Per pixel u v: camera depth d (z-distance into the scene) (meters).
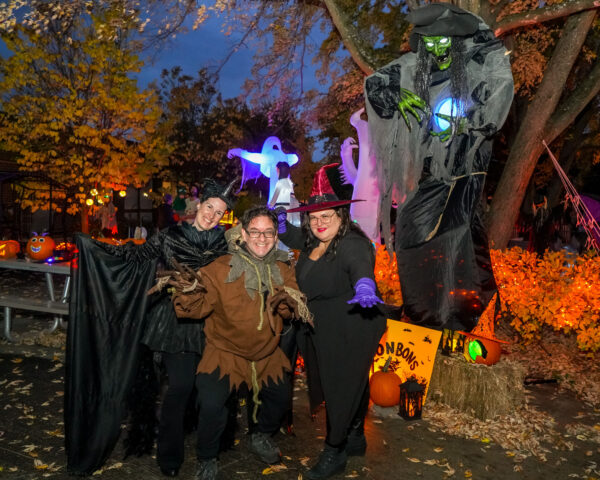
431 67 4.34
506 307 5.99
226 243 3.51
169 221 19.84
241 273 3.06
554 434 4.11
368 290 2.80
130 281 3.44
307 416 4.39
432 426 4.20
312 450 3.77
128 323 3.43
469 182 4.42
